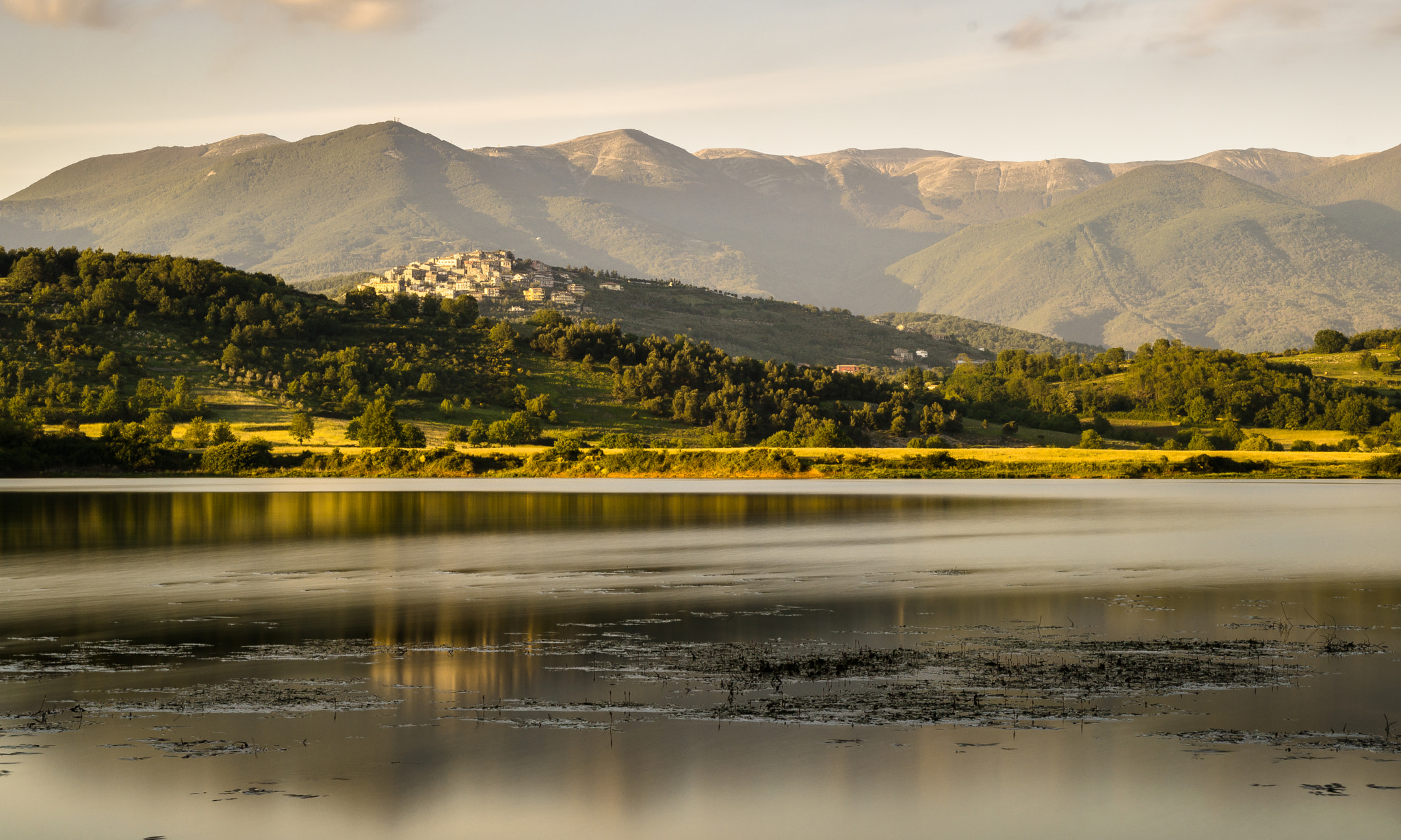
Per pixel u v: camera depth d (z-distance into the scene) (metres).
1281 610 38.50
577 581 46.69
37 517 80.75
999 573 49.38
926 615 37.44
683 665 28.59
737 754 20.64
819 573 49.38
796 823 17.39
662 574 49.25
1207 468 153.25
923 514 87.88
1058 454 169.50
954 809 17.97
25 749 20.83
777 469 149.75
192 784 18.98
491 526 75.19
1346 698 24.80
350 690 25.64
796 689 25.77
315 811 17.81
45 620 36.19
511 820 17.48
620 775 19.48
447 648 31.16
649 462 150.00
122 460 146.50
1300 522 79.38
